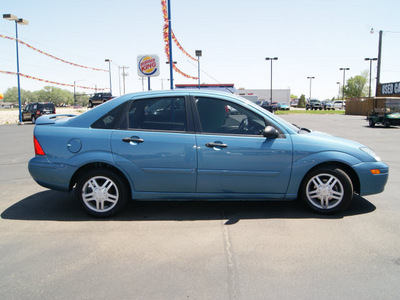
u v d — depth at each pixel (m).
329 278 2.75
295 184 4.12
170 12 10.23
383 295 2.51
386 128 18.56
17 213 4.40
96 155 4.05
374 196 5.07
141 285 2.67
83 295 2.55
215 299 2.47
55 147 4.13
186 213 4.34
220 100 4.20
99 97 36.81
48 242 3.49
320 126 19.73
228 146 4.02
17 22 23.73
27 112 26.66
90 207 4.17
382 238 3.51
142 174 4.08
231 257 3.12
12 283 2.72
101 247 3.37
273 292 2.55
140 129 4.12
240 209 4.48
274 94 67.94
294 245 3.36
